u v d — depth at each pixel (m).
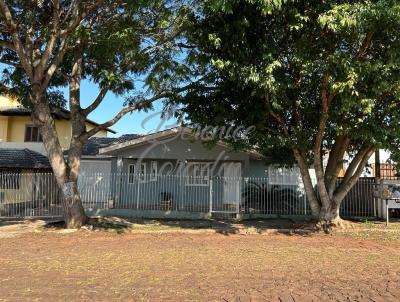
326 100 12.17
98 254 9.88
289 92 12.76
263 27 11.08
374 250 10.83
